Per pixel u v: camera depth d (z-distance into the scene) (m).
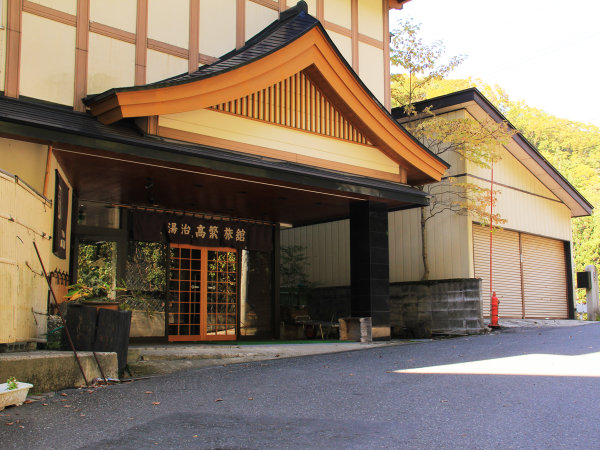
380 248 12.15
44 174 7.79
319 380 6.51
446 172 15.23
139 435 4.16
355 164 11.33
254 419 4.64
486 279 15.52
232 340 13.24
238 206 12.63
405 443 3.90
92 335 6.86
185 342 12.27
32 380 5.72
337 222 16.98
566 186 18.41
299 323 14.22
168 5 9.68
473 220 15.00
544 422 4.38
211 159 9.05
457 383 6.07
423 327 14.48
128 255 11.95
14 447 3.87
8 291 6.05
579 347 9.11
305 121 10.61
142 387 6.15
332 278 16.94
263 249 14.16
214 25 10.26
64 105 8.38
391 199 11.89
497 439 3.95
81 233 11.26
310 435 4.14
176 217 12.70
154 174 9.69
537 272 17.89
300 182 10.24
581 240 26.33
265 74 9.45
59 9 8.48
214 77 8.75
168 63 9.57
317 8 12.04
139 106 8.06
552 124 39.16
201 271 13.07
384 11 13.51
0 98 7.62
